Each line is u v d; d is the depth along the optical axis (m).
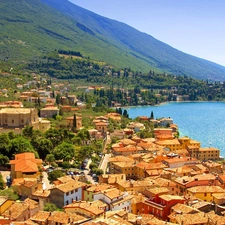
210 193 162.62
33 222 118.88
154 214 138.12
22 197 156.88
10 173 197.00
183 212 128.62
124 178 194.50
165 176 198.88
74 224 113.31
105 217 120.94
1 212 127.31
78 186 153.75
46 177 197.38
